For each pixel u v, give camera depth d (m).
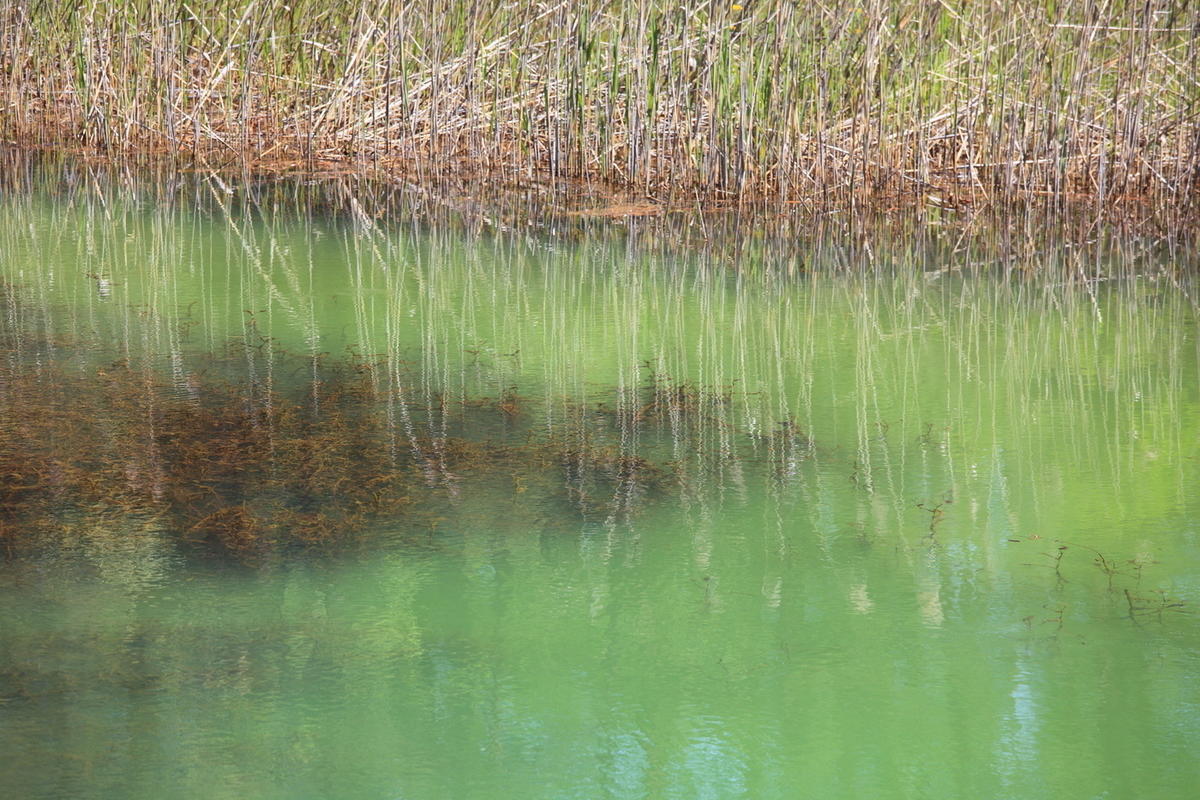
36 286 8.52
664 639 4.26
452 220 11.03
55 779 3.43
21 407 6.15
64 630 4.17
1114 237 10.61
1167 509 5.31
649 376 6.98
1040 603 4.53
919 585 4.66
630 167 12.13
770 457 5.82
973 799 3.42
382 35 13.38
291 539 4.86
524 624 4.32
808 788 3.51
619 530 5.04
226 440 5.83
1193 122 11.37
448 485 5.40
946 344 7.70
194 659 4.03
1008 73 11.70
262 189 12.10
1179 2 11.88
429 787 3.44
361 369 6.95
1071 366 7.27
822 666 4.12
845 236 10.61
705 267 9.57
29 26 14.23
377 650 4.12
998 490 5.50
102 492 5.22
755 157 11.97
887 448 5.97
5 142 13.91
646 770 3.57
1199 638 4.28
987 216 11.28
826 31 11.84
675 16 12.21
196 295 8.44
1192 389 6.85
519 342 7.58
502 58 13.17
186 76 14.05
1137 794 3.50
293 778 3.47
